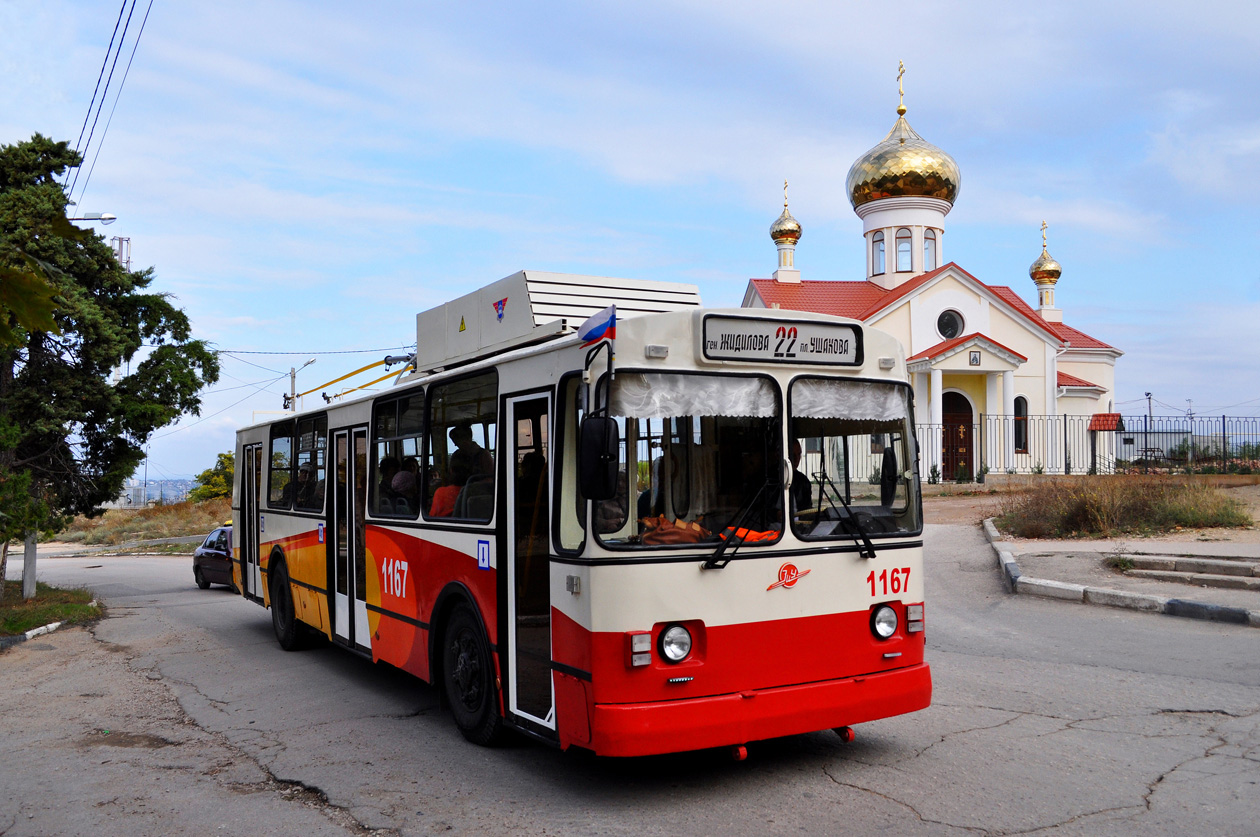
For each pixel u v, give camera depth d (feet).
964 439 132.16
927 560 54.08
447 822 18.11
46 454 60.08
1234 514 56.24
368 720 26.96
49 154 54.80
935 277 131.85
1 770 22.93
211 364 64.90
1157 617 36.27
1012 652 31.68
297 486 39.11
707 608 18.30
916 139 143.84
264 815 19.01
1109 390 150.00
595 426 17.10
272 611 42.65
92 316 56.49
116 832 18.30
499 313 26.27
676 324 18.94
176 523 162.81
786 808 18.07
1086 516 58.80
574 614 18.43
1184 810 17.28
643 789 19.58
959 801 18.11
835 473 20.24
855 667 19.86
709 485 18.95
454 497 24.68
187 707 29.63
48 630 49.83
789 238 148.77
